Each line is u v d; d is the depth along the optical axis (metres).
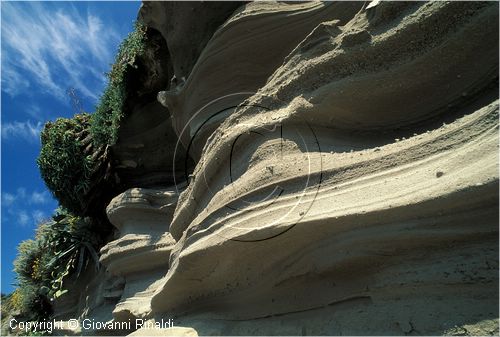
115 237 9.08
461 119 2.72
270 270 3.24
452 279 2.35
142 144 8.85
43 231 13.39
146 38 8.02
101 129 9.28
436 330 2.29
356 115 3.31
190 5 6.03
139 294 6.24
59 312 10.46
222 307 3.80
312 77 3.50
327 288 2.95
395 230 2.56
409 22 3.06
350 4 4.42
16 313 14.11
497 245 2.30
